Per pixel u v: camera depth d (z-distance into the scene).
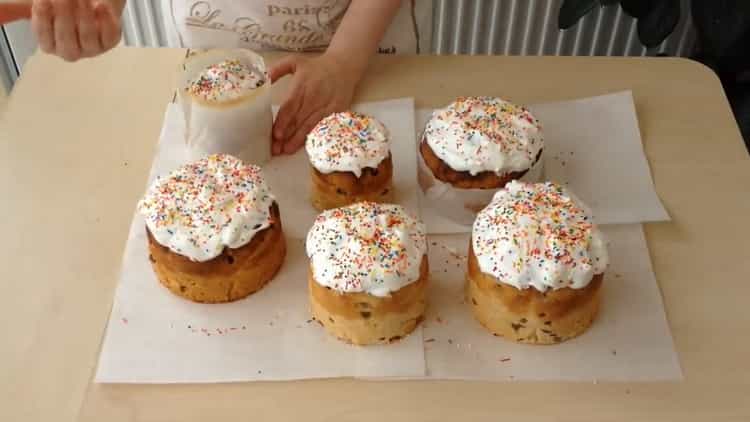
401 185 1.00
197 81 1.00
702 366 0.82
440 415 0.78
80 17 0.96
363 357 0.83
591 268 0.81
